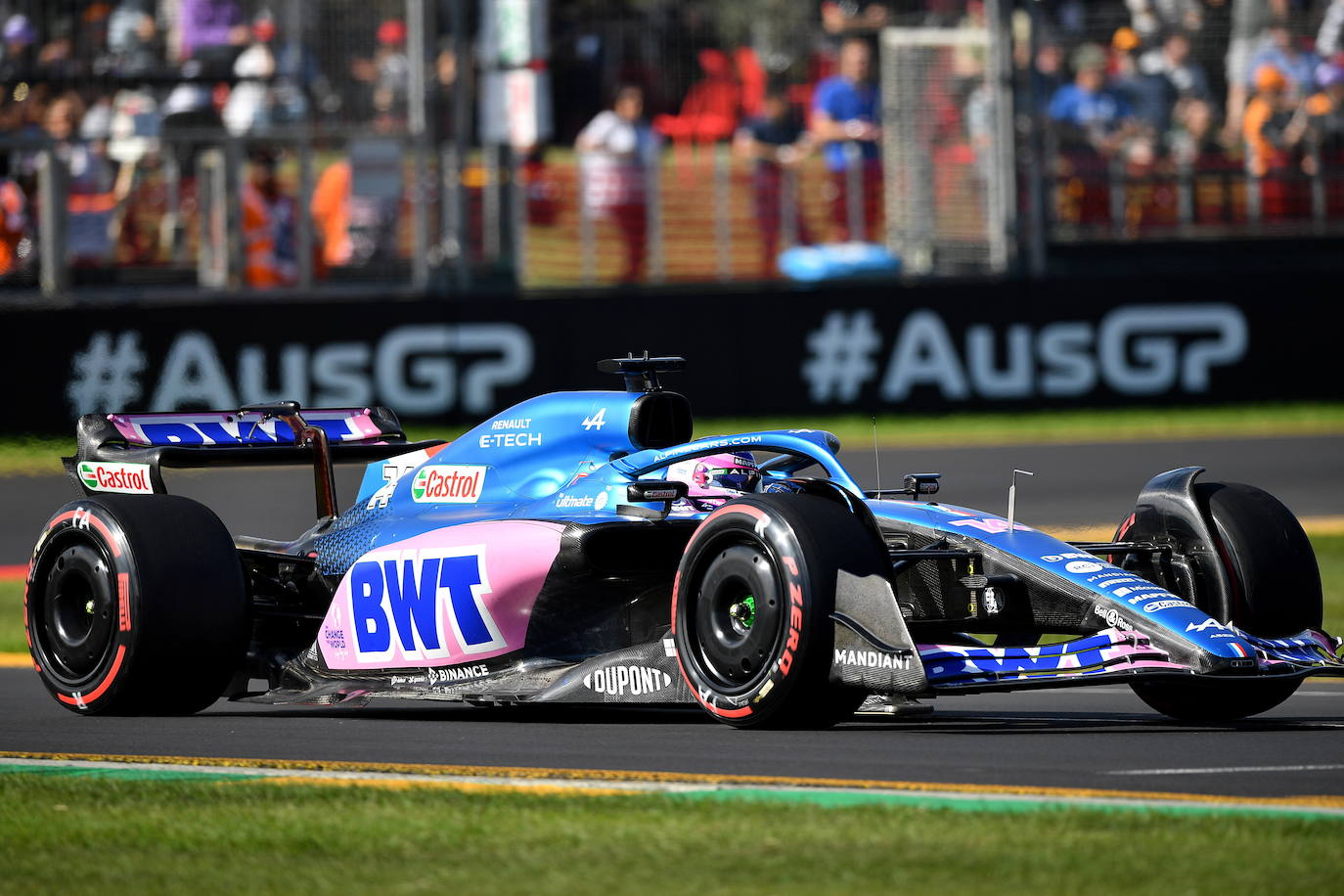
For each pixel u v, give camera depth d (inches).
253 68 2413.9
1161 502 829.8
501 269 2506.2
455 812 577.3
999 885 470.9
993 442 2480.3
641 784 624.4
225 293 2429.9
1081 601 756.0
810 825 544.1
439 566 874.1
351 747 748.6
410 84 2426.2
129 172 2412.6
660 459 845.8
